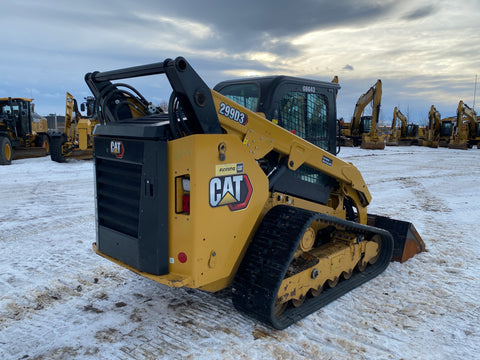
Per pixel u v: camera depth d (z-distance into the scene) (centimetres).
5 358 260
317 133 390
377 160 1788
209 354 265
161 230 263
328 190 405
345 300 358
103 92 312
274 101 334
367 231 404
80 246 500
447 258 478
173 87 248
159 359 259
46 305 337
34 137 1498
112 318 314
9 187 893
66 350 269
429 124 2991
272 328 302
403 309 342
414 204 830
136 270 282
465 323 320
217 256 273
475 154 2267
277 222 305
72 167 1240
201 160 252
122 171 286
